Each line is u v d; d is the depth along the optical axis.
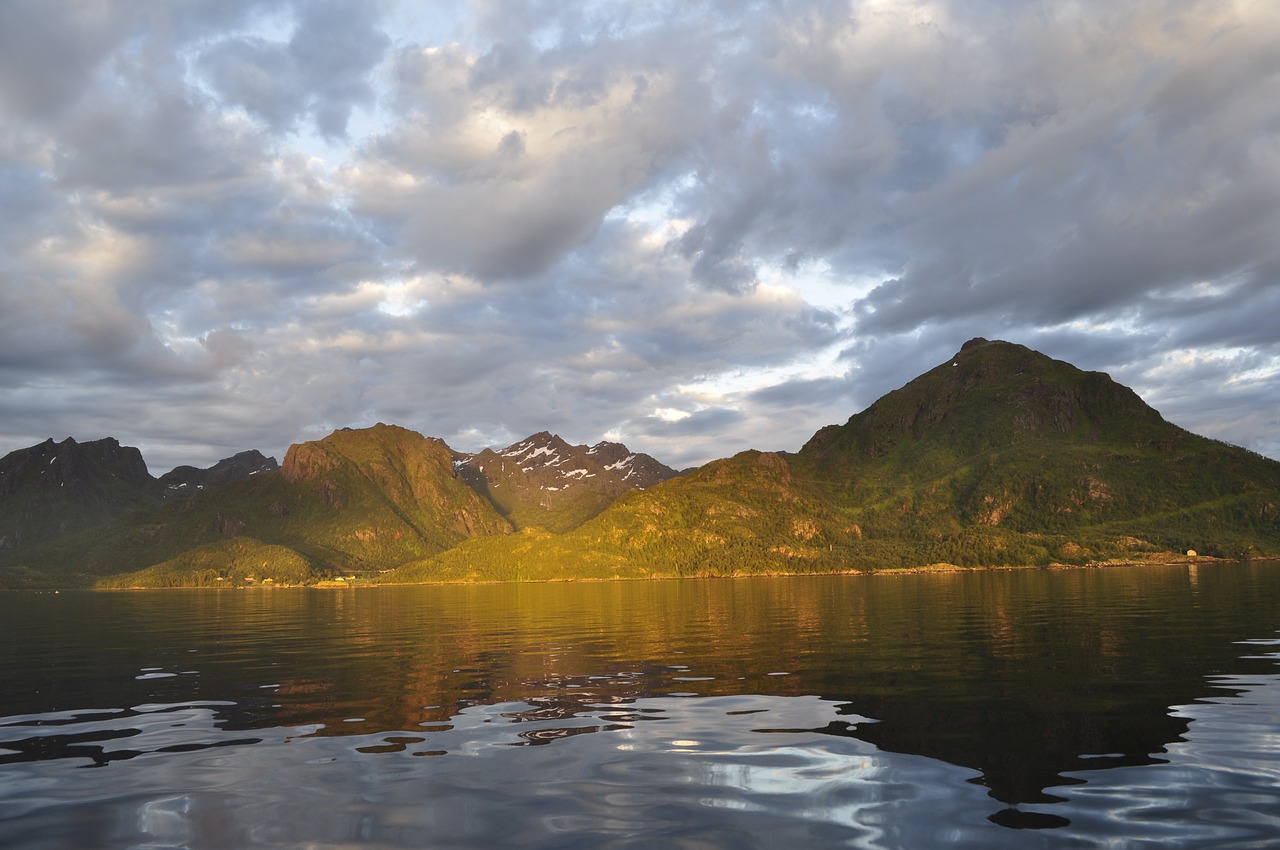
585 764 19.83
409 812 16.27
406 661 44.75
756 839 14.23
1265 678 30.59
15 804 17.12
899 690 29.72
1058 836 14.04
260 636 67.81
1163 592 104.12
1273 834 13.97
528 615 96.00
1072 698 27.00
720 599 132.50
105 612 132.00
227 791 17.95
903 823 14.91
